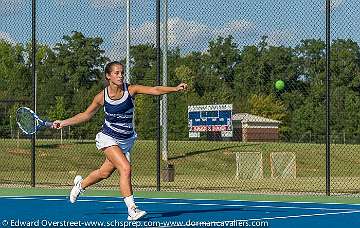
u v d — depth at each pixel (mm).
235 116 36906
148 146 34469
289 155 29547
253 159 28047
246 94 35094
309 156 36531
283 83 22906
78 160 33250
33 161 19906
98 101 11828
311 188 21109
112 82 11539
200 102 34562
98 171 12289
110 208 13906
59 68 32500
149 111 31438
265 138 37469
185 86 11516
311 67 29031
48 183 21344
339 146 39312
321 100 32906
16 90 27141
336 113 40469
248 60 34219
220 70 34656
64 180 24172
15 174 28656
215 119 26266
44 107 28859
